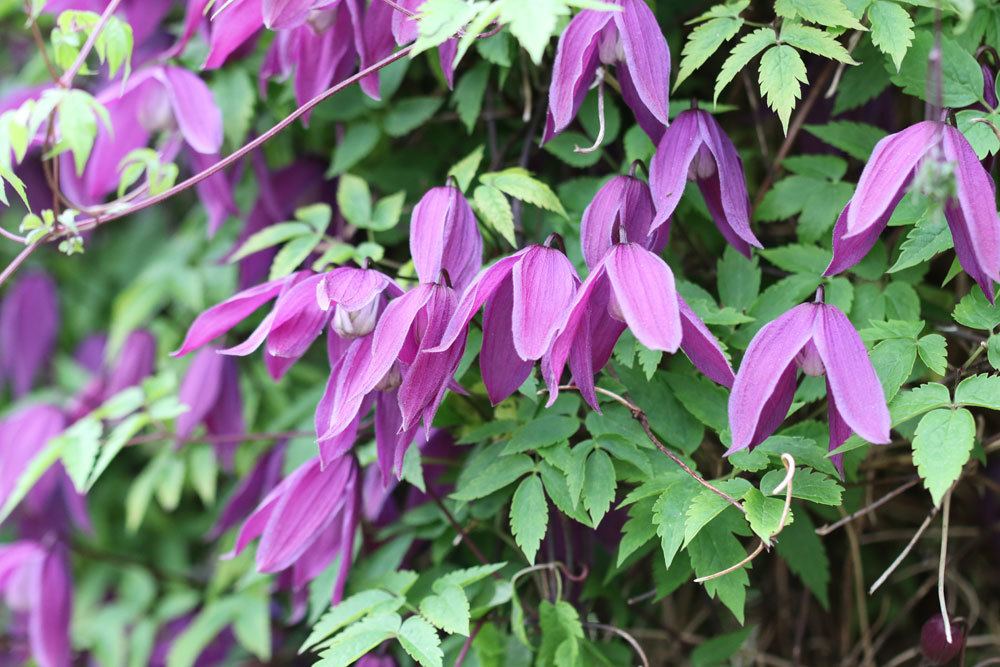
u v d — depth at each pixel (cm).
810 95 88
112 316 130
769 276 91
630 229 79
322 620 82
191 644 99
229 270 108
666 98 78
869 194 74
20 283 127
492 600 84
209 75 94
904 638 98
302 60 86
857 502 87
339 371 80
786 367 74
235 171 94
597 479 80
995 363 77
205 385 99
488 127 93
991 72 81
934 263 90
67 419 106
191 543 123
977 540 94
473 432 84
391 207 89
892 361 77
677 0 90
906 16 79
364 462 87
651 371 80
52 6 92
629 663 87
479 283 75
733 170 79
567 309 74
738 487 78
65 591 99
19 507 116
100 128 91
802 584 96
